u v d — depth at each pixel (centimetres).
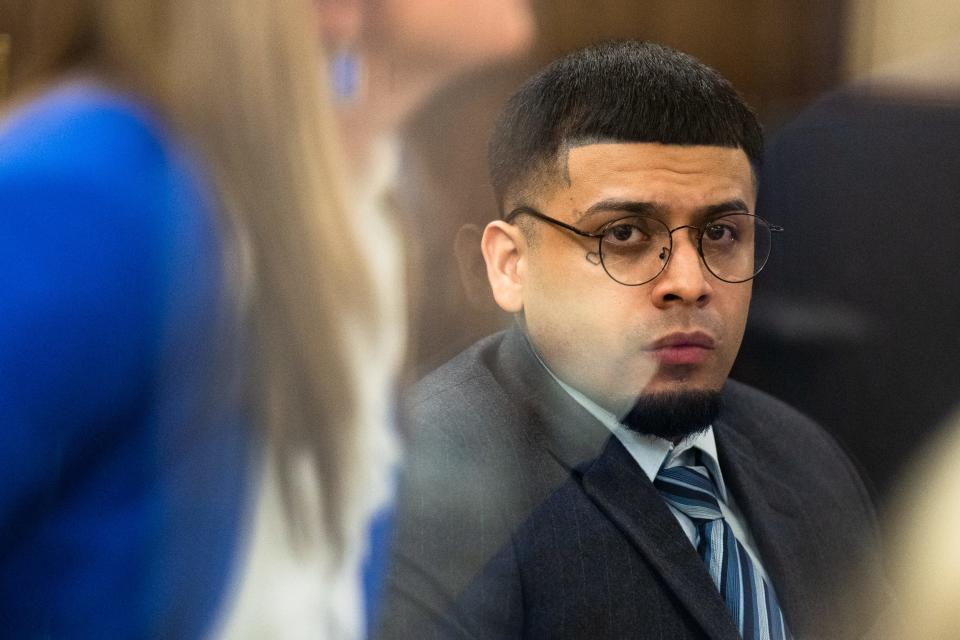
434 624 253
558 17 321
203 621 189
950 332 373
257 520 196
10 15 193
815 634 318
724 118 300
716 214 297
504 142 284
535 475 287
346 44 222
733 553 319
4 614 175
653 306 296
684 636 295
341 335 208
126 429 176
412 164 244
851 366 387
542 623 283
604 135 291
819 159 394
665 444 314
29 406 165
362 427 219
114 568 178
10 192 170
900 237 387
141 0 190
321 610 209
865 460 369
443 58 242
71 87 186
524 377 296
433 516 257
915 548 323
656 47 310
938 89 401
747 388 378
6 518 169
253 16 195
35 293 166
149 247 174
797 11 467
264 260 193
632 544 296
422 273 252
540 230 298
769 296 393
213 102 191
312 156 203
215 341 183
